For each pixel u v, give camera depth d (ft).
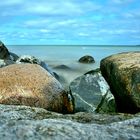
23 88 5.58
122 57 6.72
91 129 1.88
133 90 5.67
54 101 5.73
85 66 17.10
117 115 3.40
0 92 5.50
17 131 1.73
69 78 12.78
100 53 37.14
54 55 27.35
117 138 1.79
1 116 2.35
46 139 1.68
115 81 6.28
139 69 5.81
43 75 5.93
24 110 3.36
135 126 2.06
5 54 11.39
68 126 1.87
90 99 6.33
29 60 10.84
